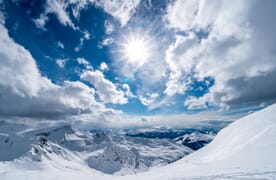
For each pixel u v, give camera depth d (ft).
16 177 342.85
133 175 167.32
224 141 181.57
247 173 66.18
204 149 212.84
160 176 108.58
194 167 114.01
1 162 474.08
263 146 103.96
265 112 170.81
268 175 60.54
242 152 108.37
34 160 538.06
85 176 389.39
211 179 67.00
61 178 362.33
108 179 163.94
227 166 86.07
